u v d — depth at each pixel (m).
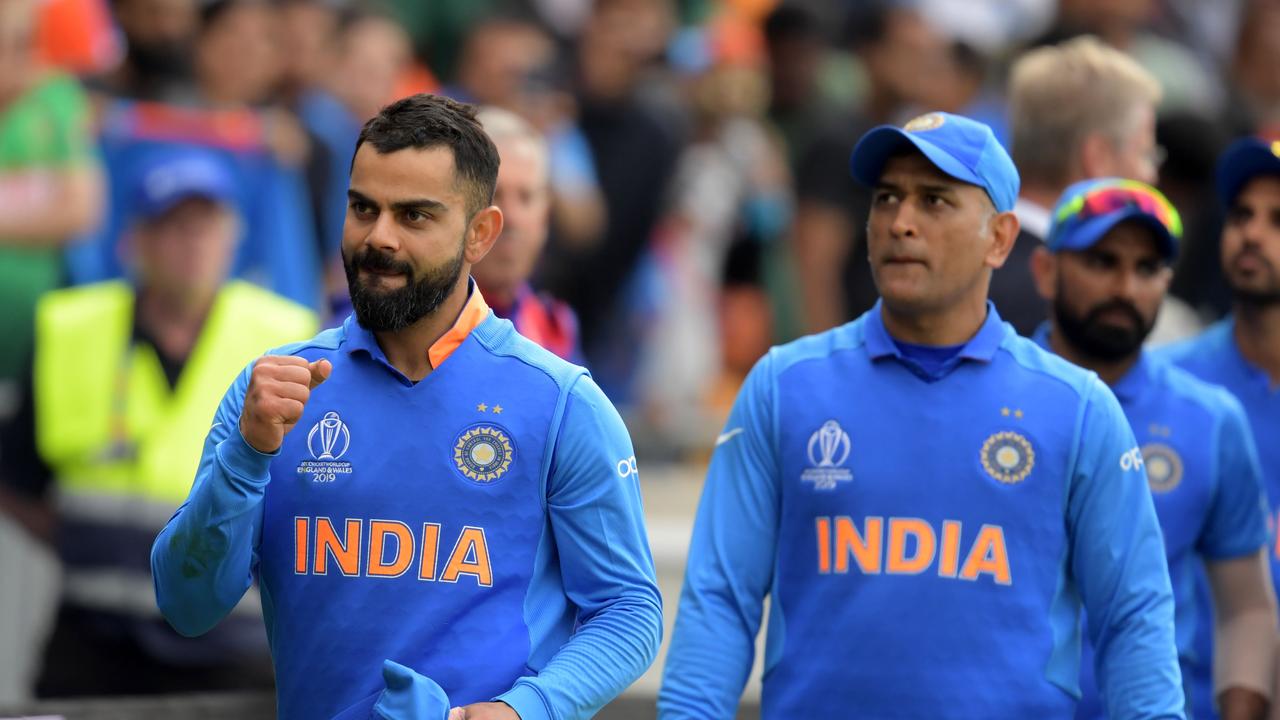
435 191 11.94
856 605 13.90
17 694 21.78
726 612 14.27
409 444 12.31
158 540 12.34
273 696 19.77
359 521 12.27
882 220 14.08
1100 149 18.80
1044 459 13.89
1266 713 16.61
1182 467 16.44
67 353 21.66
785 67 32.91
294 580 12.36
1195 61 33.72
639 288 31.11
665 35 32.19
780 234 32.56
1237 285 18.23
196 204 21.62
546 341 17.56
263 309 22.19
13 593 21.89
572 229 29.61
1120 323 16.31
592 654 12.21
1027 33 34.44
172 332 21.80
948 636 13.73
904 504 13.91
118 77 25.97
